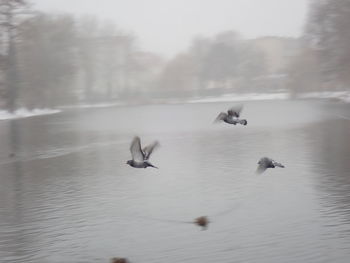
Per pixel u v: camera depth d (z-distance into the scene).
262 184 30.92
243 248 20.92
